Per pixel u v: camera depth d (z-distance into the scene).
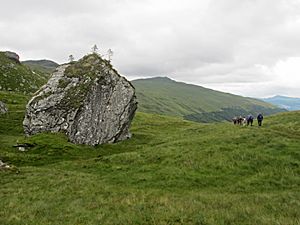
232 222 18.31
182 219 18.98
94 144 56.03
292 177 32.38
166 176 34.03
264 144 43.22
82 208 22.22
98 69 63.03
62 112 57.22
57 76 63.22
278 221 18.08
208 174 34.47
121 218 19.56
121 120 61.47
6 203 23.77
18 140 52.16
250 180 31.84
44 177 32.72
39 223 19.23
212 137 50.12
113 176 35.22
